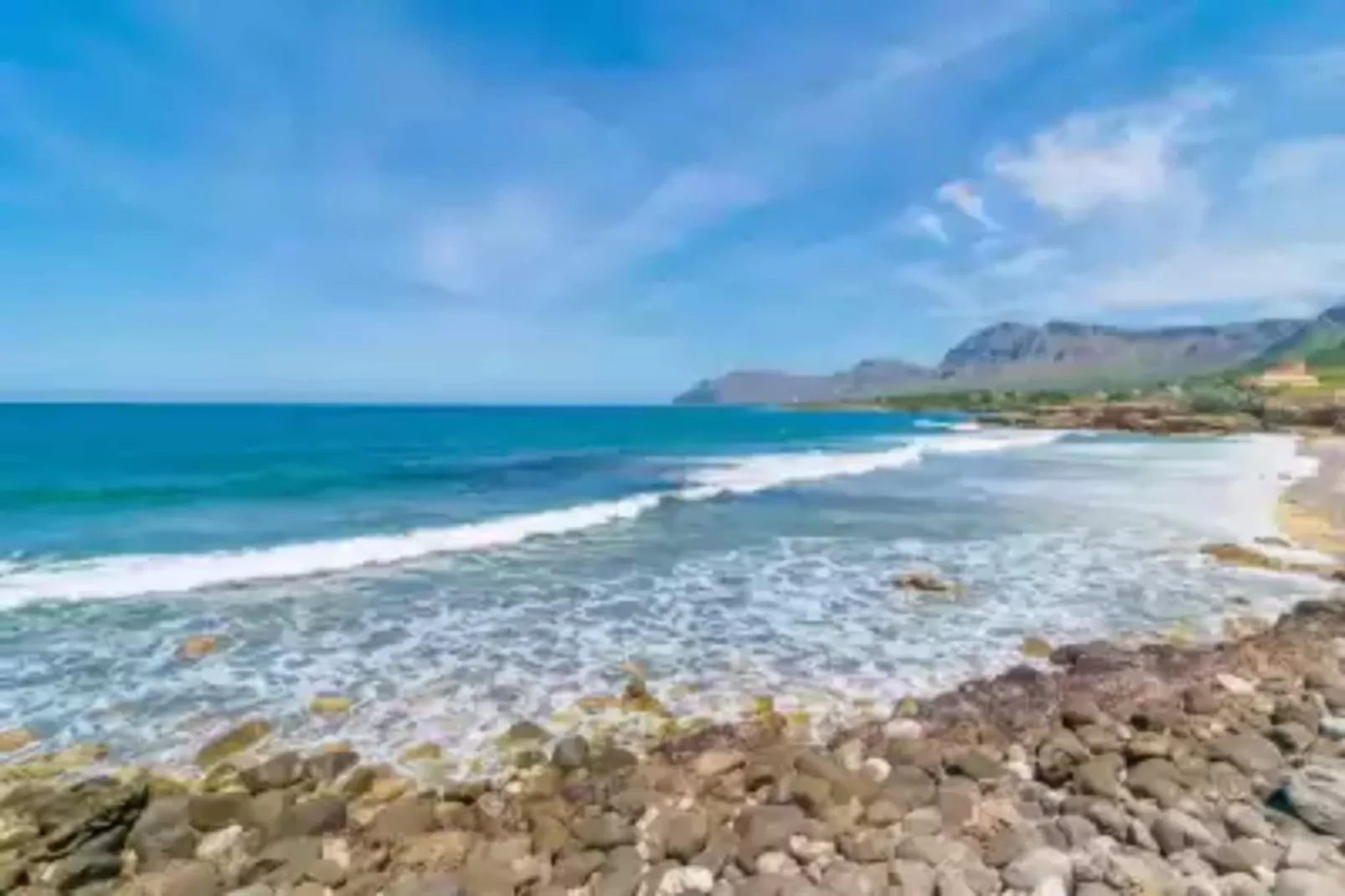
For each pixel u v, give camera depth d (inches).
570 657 341.4
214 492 823.7
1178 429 2343.8
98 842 189.6
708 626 387.5
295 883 177.9
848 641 364.5
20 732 261.3
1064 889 164.4
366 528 634.8
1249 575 483.2
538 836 198.2
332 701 289.7
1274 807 194.2
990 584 466.0
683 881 173.8
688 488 932.6
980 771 226.4
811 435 2434.8
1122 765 227.6
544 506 773.9
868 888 167.6
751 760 236.8
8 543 556.7
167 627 374.9
